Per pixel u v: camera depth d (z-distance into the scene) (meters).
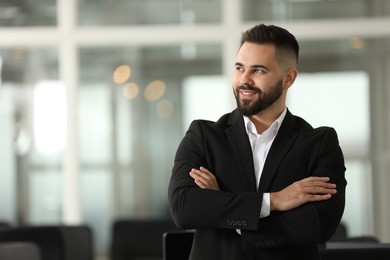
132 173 8.52
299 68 8.34
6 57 8.59
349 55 8.31
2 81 8.59
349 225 8.34
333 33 8.30
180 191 2.90
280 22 8.36
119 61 8.52
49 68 8.54
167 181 8.49
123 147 8.52
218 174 2.93
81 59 8.55
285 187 2.89
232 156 2.94
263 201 2.83
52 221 8.57
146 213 8.50
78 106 8.55
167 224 7.12
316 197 2.85
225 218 2.83
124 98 8.53
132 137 8.52
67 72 8.51
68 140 8.52
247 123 2.96
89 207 8.54
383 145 8.28
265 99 2.88
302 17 8.36
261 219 2.84
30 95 8.57
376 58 8.29
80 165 8.54
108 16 8.52
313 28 8.30
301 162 2.92
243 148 2.93
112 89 8.52
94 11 8.54
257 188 2.90
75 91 8.52
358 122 8.30
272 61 2.88
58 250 5.12
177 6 8.48
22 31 8.53
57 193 8.56
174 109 8.48
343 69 8.31
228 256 2.85
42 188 8.56
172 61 8.48
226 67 8.39
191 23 8.46
